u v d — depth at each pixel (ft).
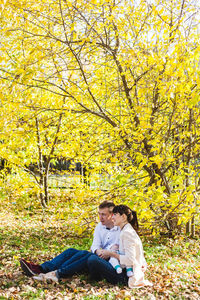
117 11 20.48
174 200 17.08
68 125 21.06
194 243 22.76
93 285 13.47
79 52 18.30
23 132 19.84
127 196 17.90
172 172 22.06
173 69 16.97
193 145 19.67
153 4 19.66
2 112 18.60
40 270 14.23
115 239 14.78
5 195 33.53
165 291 12.98
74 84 19.43
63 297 12.03
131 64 19.26
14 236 23.75
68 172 25.94
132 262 13.02
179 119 20.34
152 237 24.54
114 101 24.62
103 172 24.34
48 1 18.54
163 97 21.17
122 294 12.21
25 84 17.12
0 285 12.81
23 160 30.81
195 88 19.33
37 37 22.18
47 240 23.32
